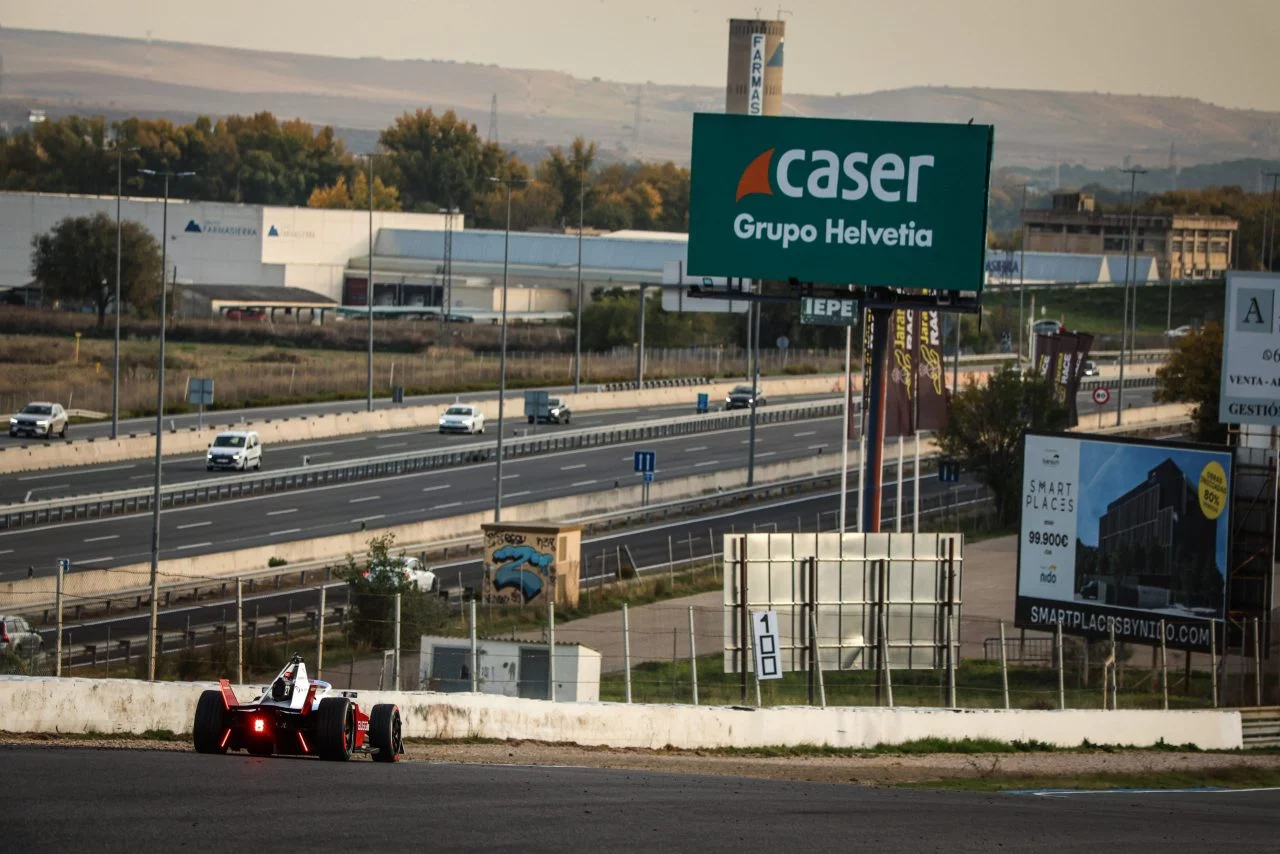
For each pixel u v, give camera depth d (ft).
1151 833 289.94
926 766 482.69
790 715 492.54
